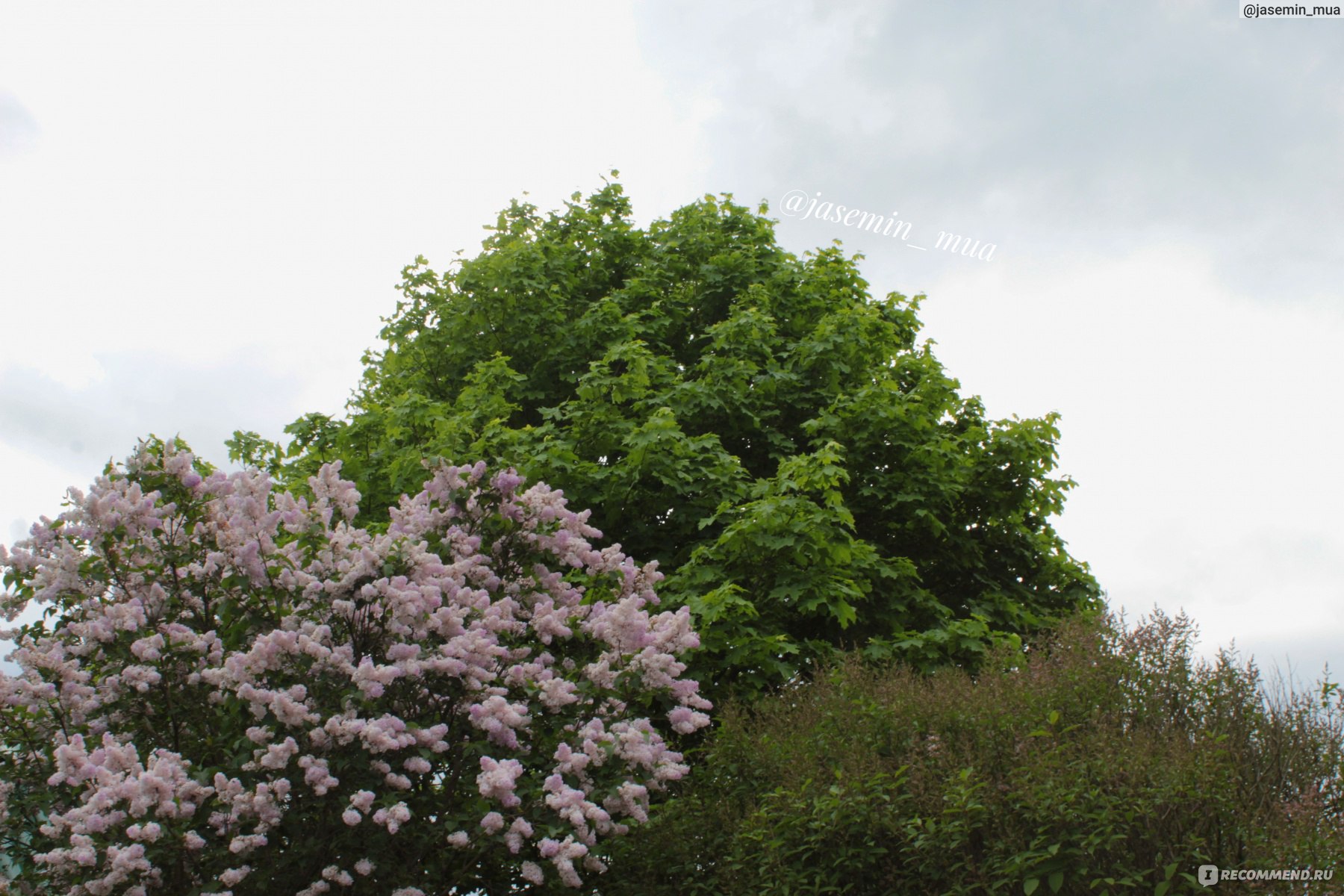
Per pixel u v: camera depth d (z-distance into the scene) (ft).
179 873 17.66
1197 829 18.34
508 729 19.80
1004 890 18.60
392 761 19.11
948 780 19.60
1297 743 21.81
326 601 20.20
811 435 37.24
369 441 38.50
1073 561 42.27
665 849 23.12
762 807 21.99
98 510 20.11
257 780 18.24
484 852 20.25
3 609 20.95
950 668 27.76
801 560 30.37
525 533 23.95
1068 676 23.24
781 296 43.93
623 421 35.76
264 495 21.35
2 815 19.45
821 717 24.57
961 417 43.14
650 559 34.35
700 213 49.49
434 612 20.47
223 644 20.29
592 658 23.27
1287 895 17.06
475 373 39.68
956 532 40.50
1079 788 18.29
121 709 19.77
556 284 43.29
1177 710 23.04
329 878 18.01
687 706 23.16
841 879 20.57
